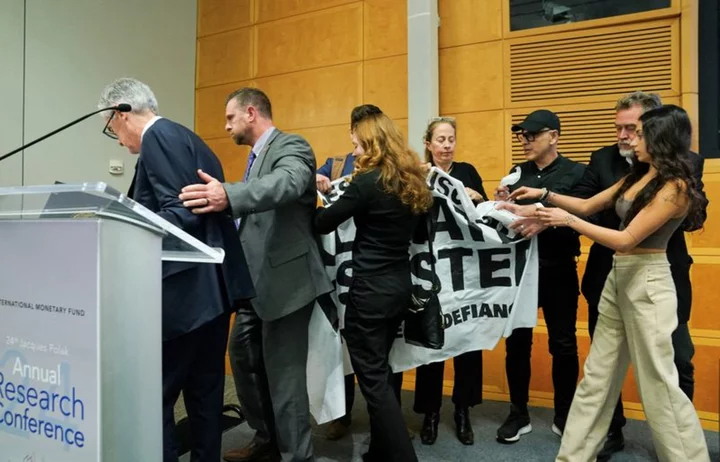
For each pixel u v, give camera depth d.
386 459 1.85
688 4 2.58
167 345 1.35
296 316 1.77
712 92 2.65
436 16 3.10
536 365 2.83
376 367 1.74
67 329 0.83
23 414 0.90
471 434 2.26
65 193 0.85
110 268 0.82
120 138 1.48
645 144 1.65
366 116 1.79
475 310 2.06
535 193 2.02
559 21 2.90
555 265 2.19
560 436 2.31
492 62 3.03
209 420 1.51
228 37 3.86
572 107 2.85
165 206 1.30
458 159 3.12
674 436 1.61
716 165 2.51
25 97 2.88
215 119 3.91
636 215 1.66
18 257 0.89
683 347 1.89
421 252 1.98
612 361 1.77
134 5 3.52
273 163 1.64
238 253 1.48
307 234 1.76
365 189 1.68
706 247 2.51
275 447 2.09
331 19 3.43
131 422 0.86
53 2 3.02
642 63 2.70
